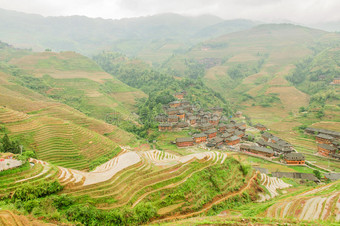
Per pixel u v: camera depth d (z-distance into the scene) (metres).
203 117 146.88
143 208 44.50
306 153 110.69
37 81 176.00
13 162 47.84
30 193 40.88
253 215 46.44
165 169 60.53
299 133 134.75
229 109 184.88
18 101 116.69
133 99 190.75
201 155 72.75
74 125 95.12
